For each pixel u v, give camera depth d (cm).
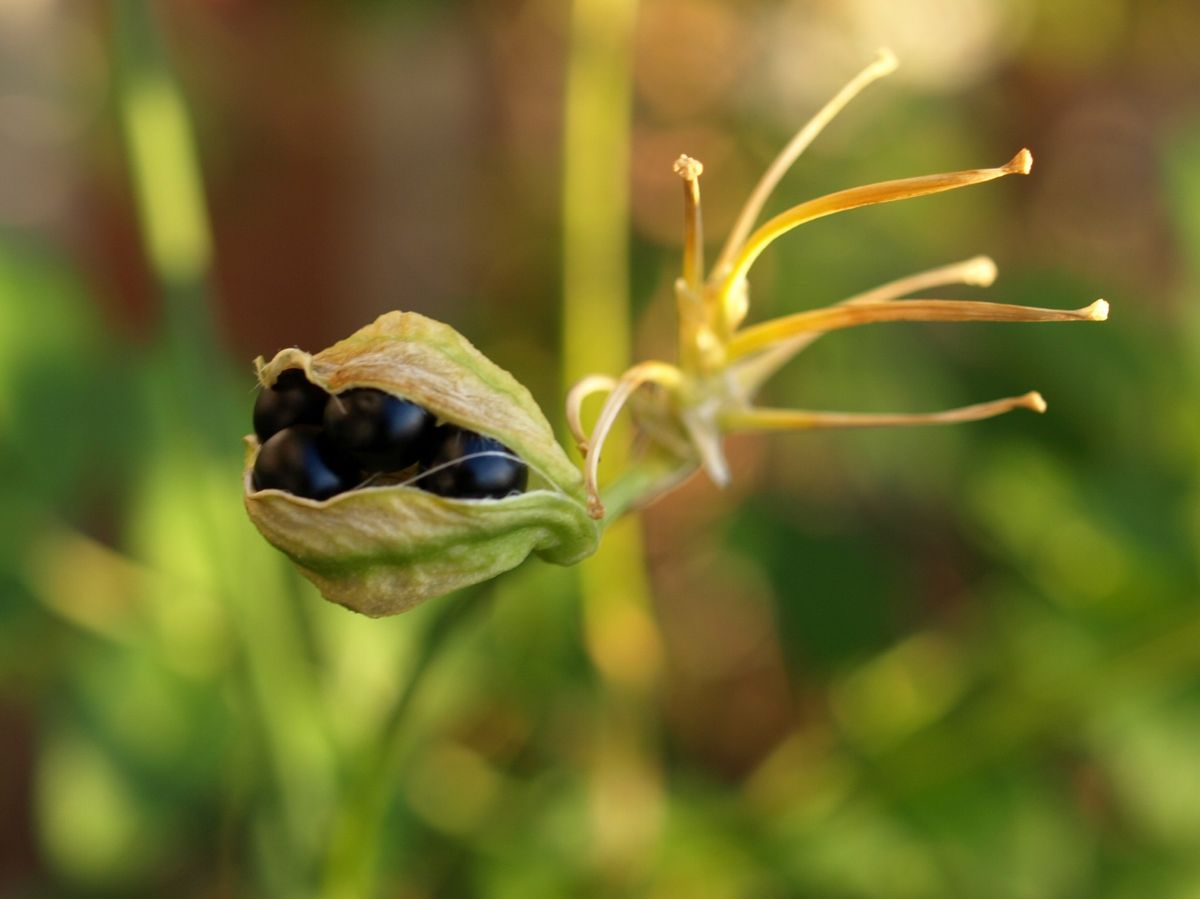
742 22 37
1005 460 24
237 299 34
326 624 21
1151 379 25
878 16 37
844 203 15
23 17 34
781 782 23
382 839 21
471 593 16
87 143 34
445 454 14
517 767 24
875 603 26
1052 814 22
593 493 15
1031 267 28
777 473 33
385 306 35
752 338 16
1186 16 40
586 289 21
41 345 23
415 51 34
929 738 21
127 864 21
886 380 27
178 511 22
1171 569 22
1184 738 21
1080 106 40
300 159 34
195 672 21
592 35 21
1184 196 24
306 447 14
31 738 31
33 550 22
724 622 34
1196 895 21
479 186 36
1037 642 22
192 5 33
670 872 21
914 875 21
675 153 37
